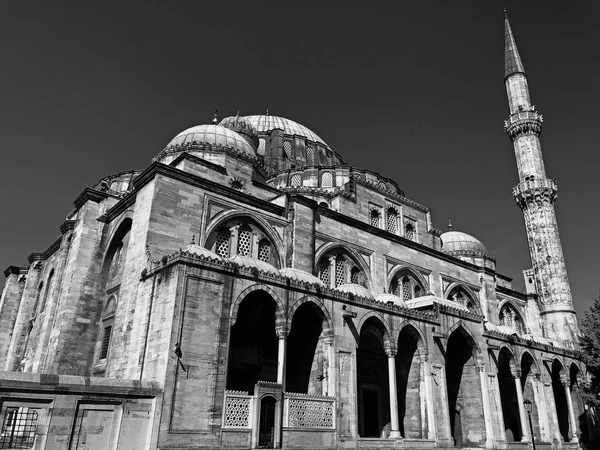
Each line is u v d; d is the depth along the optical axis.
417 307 32.94
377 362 32.81
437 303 31.91
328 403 23.38
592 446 43.66
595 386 40.25
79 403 17.12
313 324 25.84
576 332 53.31
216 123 47.31
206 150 36.25
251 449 19.61
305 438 21.73
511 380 40.88
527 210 59.69
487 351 34.41
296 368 26.09
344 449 23.16
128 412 17.95
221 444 18.95
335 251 36.16
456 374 34.16
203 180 29.27
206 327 20.28
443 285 43.84
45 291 40.31
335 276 35.62
